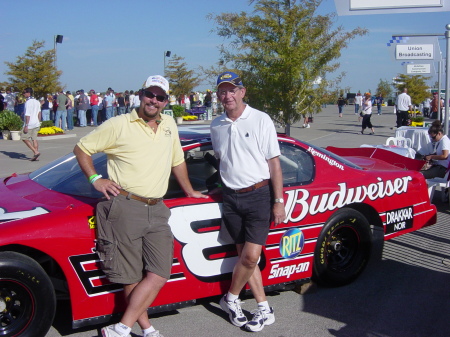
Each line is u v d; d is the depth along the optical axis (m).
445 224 6.69
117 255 3.19
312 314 4.03
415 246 5.76
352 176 4.50
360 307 4.17
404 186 4.82
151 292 3.26
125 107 24.88
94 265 3.31
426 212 5.05
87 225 3.28
